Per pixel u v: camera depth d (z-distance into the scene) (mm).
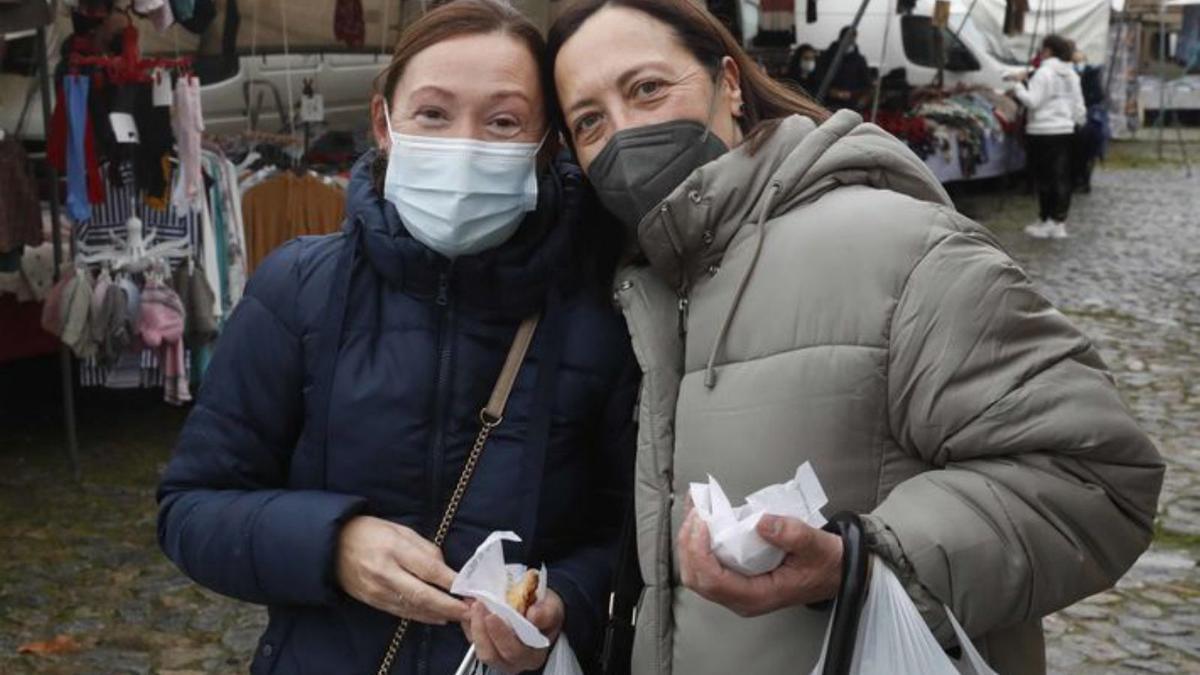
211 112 8180
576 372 1818
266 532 1752
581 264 1877
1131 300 10227
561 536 1840
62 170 5699
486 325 1810
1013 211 16203
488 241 1787
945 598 1485
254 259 6625
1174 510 5492
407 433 1776
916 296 1525
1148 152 25141
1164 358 8320
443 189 1763
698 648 1623
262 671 1882
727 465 1581
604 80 1721
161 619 4469
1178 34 29250
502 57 1785
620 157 1711
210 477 1851
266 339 1842
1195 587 4707
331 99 9094
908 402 1533
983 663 1505
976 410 1499
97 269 5684
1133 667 4094
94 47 5605
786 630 1579
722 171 1640
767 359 1582
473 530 1779
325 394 1801
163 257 5824
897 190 1686
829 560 1476
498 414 1788
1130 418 1525
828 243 1578
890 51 16500
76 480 5844
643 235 1688
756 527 1441
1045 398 1492
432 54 1794
